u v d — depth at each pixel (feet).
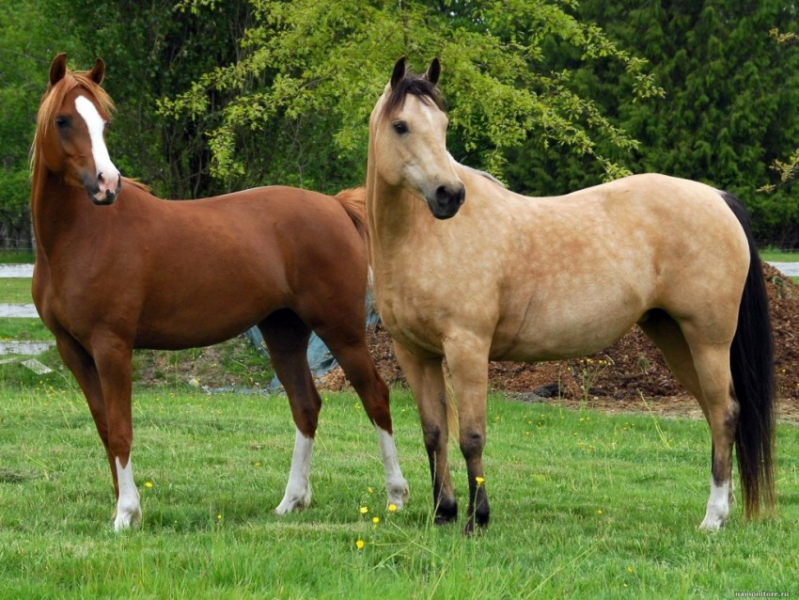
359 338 29.45
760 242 145.38
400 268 24.29
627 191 26.32
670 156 137.18
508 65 56.80
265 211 29.04
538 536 24.66
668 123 139.74
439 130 23.04
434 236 24.09
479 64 57.77
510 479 33.99
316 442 39.73
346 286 29.19
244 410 47.50
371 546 23.09
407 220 24.04
